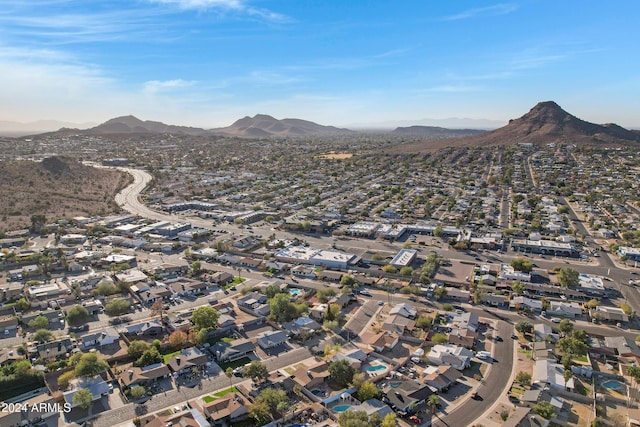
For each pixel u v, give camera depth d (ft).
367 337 454.81
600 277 631.56
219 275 609.42
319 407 336.08
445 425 320.91
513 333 465.88
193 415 321.73
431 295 559.38
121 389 359.25
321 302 536.42
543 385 365.61
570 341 420.77
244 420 325.83
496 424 322.34
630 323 489.26
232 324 470.80
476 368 397.80
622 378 384.47
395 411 335.47
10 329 460.14
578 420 327.47
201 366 392.68
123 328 466.70
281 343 440.04
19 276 605.31
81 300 537.65
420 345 440.04
